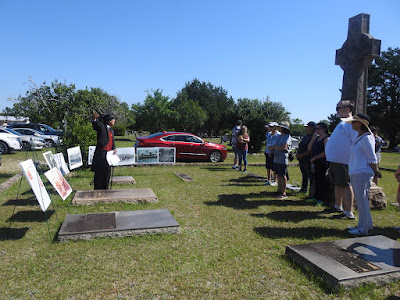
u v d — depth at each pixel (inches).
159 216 187.3
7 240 156.6
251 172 435.2
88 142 403.2
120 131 1760.6
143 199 232.5
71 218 179.6
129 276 122.6
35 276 121.1
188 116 1708.9
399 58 1581.0
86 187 293.6
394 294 111.2
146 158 449.4
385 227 194.2
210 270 129.6
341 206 217.9
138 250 147.1
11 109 1557.6
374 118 1632.6
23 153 643.5
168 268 129.7
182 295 110.6
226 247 154.2
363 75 249.1
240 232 176.7
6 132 679.7
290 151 286.5
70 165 335.9
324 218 208.4
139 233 165.0
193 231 175.9
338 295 110.2
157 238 162.1
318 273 122.0
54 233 167.2
